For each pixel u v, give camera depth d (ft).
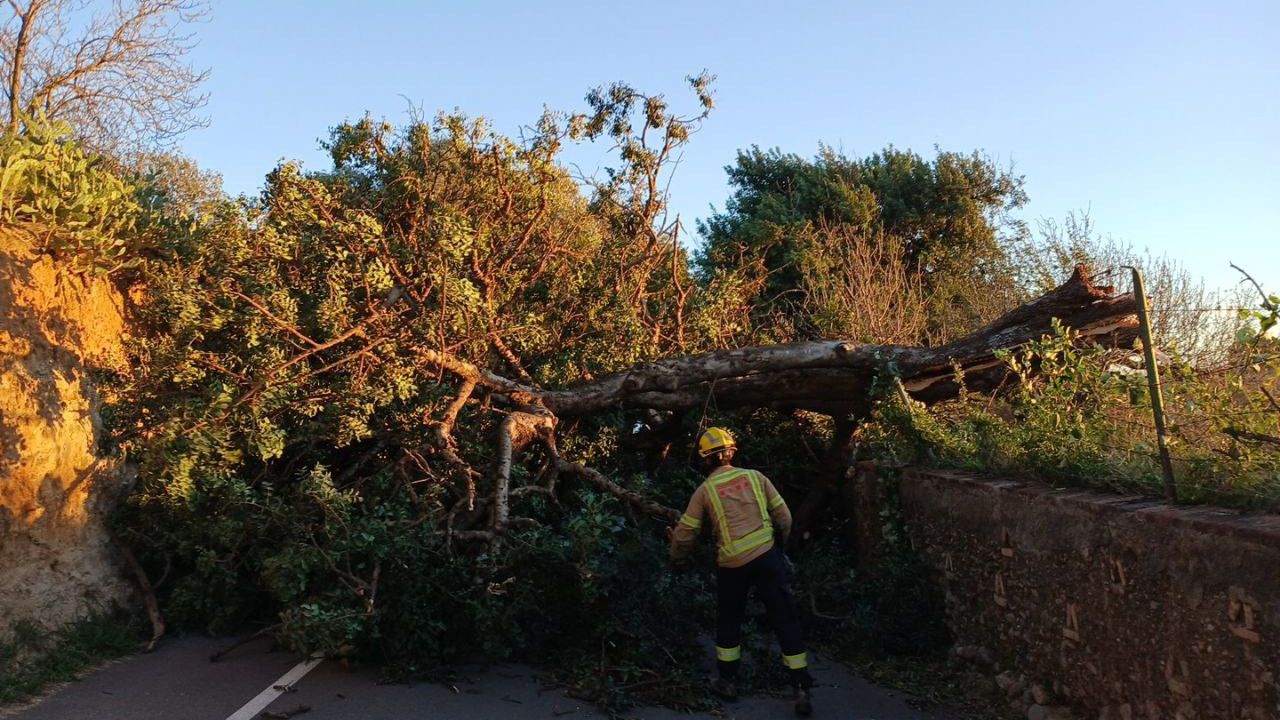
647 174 36.40
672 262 36.65
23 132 23.31
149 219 24.75
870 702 20.26
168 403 23.15
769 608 19.86
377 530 20.93
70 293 21.89
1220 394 16.56
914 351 28.68
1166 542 14.73
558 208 36.47
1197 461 15.98
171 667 20.16
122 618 22.04
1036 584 19.11
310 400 24.77
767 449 33.30
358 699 18.72
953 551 23.38
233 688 18.90
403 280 28.71
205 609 22.40
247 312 24.71
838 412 30.99
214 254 25.77
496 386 29.07
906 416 27.09
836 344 29.58
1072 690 17.74
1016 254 44.39
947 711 19.70
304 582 20.25
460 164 34.40
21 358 19.93
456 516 25.38
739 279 38.06
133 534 22.66
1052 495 18.47
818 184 74.18
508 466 25.76
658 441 33.04
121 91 42.65
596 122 35.53
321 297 27.25
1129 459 18.24
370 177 35.68
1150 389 16.24
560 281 34.55
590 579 20.94
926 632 23.59
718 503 20.36
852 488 30.96
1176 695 14.40
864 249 51.49
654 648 21.36
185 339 23.82
